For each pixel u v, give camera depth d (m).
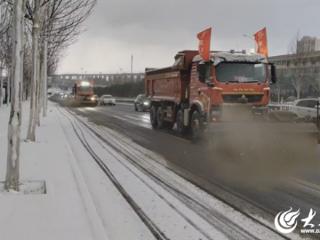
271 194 9.05
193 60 18.23
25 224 6.52
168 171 11.27
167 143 17.23
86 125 25.77
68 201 7.79
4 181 9.12
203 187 9.53
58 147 14.49
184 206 7.90
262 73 16.47
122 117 34.66
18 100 8.49
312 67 61.75
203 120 16.61
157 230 6.53
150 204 7.94
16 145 8.45
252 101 16.22
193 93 18.02
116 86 102.38
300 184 10.03
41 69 25.39
